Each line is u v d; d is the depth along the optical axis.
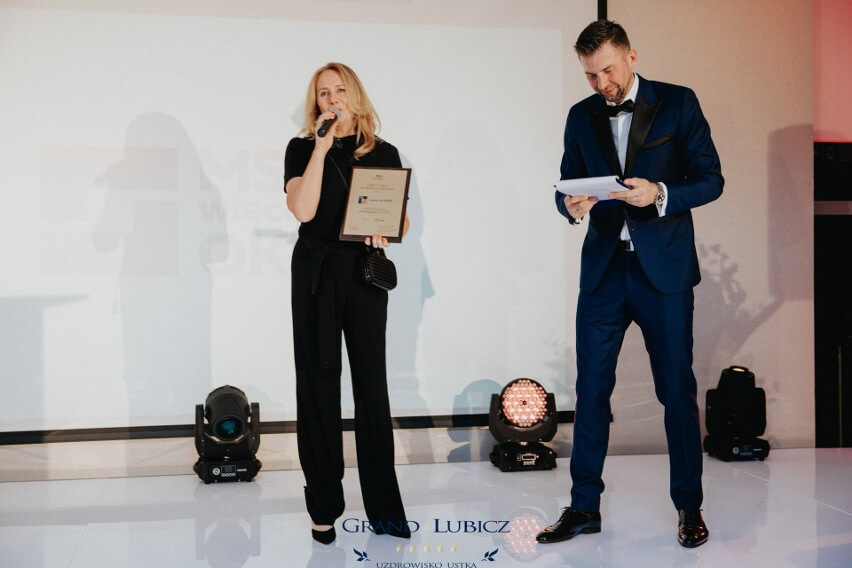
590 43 2.78
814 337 4.58
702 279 4.41
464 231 4.20
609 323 3.01
